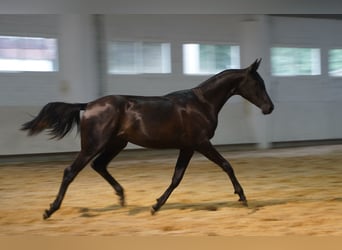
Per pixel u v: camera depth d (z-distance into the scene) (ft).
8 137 45.44
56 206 21.35
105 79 49.52
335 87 60.90
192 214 22.76
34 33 46.52
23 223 21.35
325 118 60.08
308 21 58.90
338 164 40.75
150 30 51.37
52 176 36.29
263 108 23.15
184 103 22.15
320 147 55.88
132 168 40.22
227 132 53.72
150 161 44.96
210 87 22.67
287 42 57.82
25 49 46.39
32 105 46.68
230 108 54.13
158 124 21.63
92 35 48.01
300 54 58.75
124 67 50.55
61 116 21.48
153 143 21.90
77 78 47.26
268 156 47.21
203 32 53.52
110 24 49.52
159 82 52.08
